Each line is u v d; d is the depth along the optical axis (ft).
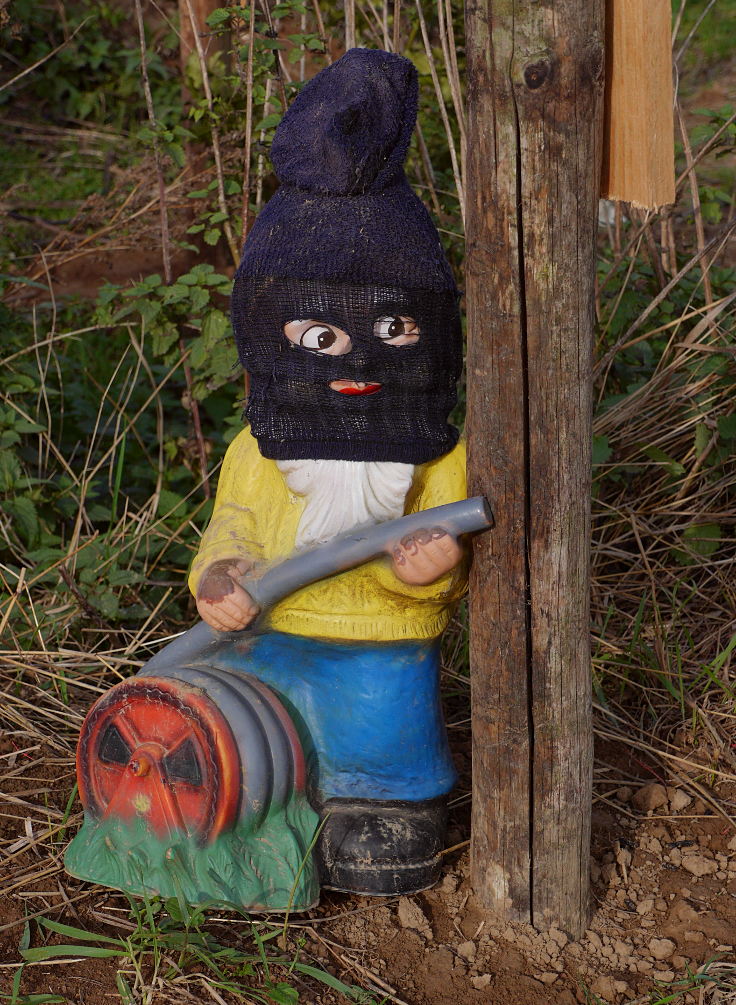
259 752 8.39
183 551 13.30
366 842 8.74
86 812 8.87
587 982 8.36
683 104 28.50
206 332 12.69
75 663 11.56
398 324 7.82
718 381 13.30
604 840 9.91
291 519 8.50
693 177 13.23
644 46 7.05
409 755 8.79
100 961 8.30
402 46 14.75
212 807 8.32
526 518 7.87
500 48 7.00
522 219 7.28
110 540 12.92
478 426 7.84
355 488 8.12
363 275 7.63
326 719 8.78
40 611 12.10
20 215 21.80
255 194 13.82
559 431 7.68
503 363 7.59
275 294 7.79
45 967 8.23
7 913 8.73
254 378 8.21
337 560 8.10
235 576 8.45
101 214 16.25
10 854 9.37
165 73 27.84
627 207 14.30
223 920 8.60
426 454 8.18
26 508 12.80
